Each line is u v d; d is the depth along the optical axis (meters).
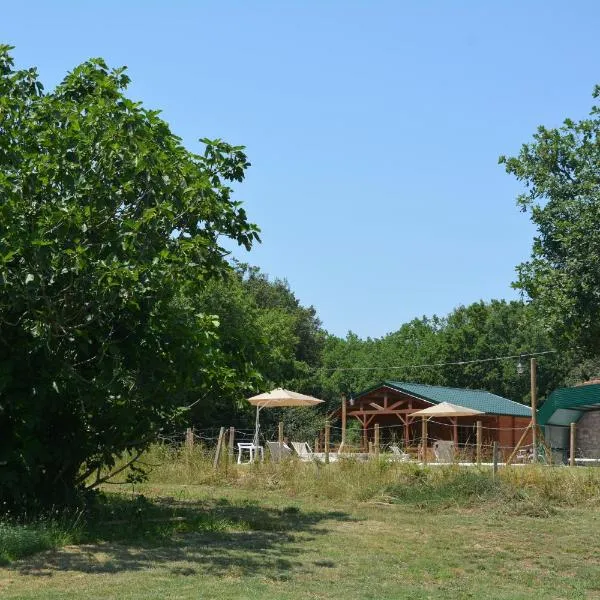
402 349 68.00
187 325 13.13
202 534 13.16
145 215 12.05
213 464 23.42
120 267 11.35
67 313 12.20
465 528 14.65
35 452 12.63
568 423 39.25
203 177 13.34
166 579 9.44
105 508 14.98
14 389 12.30
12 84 14.02
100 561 10.47
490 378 62.53
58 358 12.44
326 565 10.73
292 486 20.53
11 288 11.33
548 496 18.16
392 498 18.41
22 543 10.75
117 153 12.59
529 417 46.75
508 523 15.35
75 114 13.02
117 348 12.16
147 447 15.59
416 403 44.28
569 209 15.09
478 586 9.81
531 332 62.50
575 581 10.34
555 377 62.34
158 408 14.04
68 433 13.42
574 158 15.72
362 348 72.12
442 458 27.86
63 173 12.36
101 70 14.60
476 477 18.53
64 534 11.77
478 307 66.88
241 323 37.47
